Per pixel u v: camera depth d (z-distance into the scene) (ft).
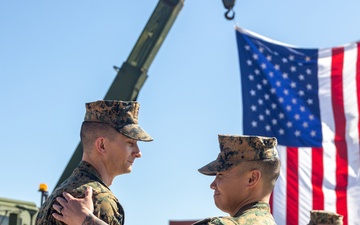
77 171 16.49
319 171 45.14
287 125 46.47
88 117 16.96
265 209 15.16
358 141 45.47
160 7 36.94
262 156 15.38
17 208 31.76
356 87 46.34
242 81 47.55
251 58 47.67
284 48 47.50
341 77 46.62
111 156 16.66
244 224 14.38
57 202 15.72
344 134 45.80
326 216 29.19
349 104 46.11
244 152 15.40
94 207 15.43
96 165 16.65
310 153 45.65
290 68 47.21
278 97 46.98
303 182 45.06
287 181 45.14
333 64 46.88
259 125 46.85
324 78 46.75
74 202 15.20
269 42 47.65
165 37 36.76
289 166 45.55
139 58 36.04
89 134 16.81
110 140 16.67
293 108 46.70
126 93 35.58
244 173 15.33
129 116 16.93
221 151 15.64
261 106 47.11
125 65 35.88
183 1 37.06
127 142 16.78
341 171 45.03
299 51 47.26
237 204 15.38
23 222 31.78
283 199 44.73
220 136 15.70
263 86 47.24
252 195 15.31
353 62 46.62
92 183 15.94
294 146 46.01
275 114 46.83
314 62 47.01
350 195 44.52
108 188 16.16
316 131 46.03
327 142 45.78
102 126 16.72
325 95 46.50
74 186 15.89
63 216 15.20
